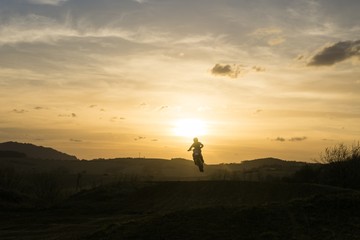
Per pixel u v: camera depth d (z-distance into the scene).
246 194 39.88
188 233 17.27
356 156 53.25
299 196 37.25
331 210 19.39
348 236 16.86
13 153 177.62
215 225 17.91
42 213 38.16
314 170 57.41
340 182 51.31
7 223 33.47
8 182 54.47
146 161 157.50
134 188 47.53
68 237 23.25
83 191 49.53
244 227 17.69
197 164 31.59
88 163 166.50
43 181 51.62
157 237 17.20
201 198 40.53
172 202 40.44
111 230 18.77
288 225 17.86
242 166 114.62
